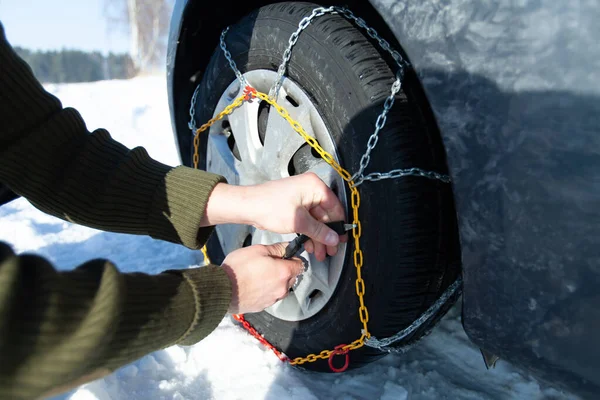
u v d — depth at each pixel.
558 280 0.83
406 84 1.16
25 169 0.99
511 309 0.89
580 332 0.82
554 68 0.79
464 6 0.86
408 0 0.93
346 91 1.19
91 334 0.56
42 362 0.53
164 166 1.17
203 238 1.22
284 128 1.37
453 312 1.79
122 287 0.62
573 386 0.85
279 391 1.42
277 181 1.18
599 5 0.74
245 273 1.08
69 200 1.05
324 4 1.35
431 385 1.45
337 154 1.24
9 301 0.51
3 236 2.58
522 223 0.85
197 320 0.80
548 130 0.80
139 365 1.51
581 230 0.79
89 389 1.32
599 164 0.77
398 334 1.21
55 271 0.58
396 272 1.14
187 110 1.85
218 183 1.17
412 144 1.13
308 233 1.16
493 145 0.87
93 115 4.85
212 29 1.69
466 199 0.92
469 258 0.93
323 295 1.33
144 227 1.15
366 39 1.21
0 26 0.92
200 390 1.44
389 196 1.13
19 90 0.95
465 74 0.88
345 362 1.36
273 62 1.38
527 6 0.80
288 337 1.47
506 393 1.43
